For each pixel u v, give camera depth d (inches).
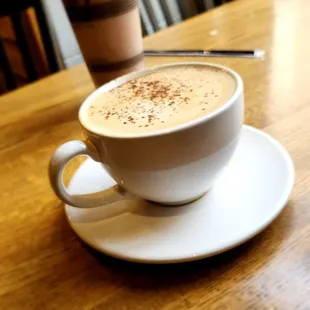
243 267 8.0
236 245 8.1
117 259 8.7
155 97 9.5
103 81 15.8
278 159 9.9
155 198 9.1
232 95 8.6
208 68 10.4
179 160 8.2
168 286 7.9
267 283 7.5
